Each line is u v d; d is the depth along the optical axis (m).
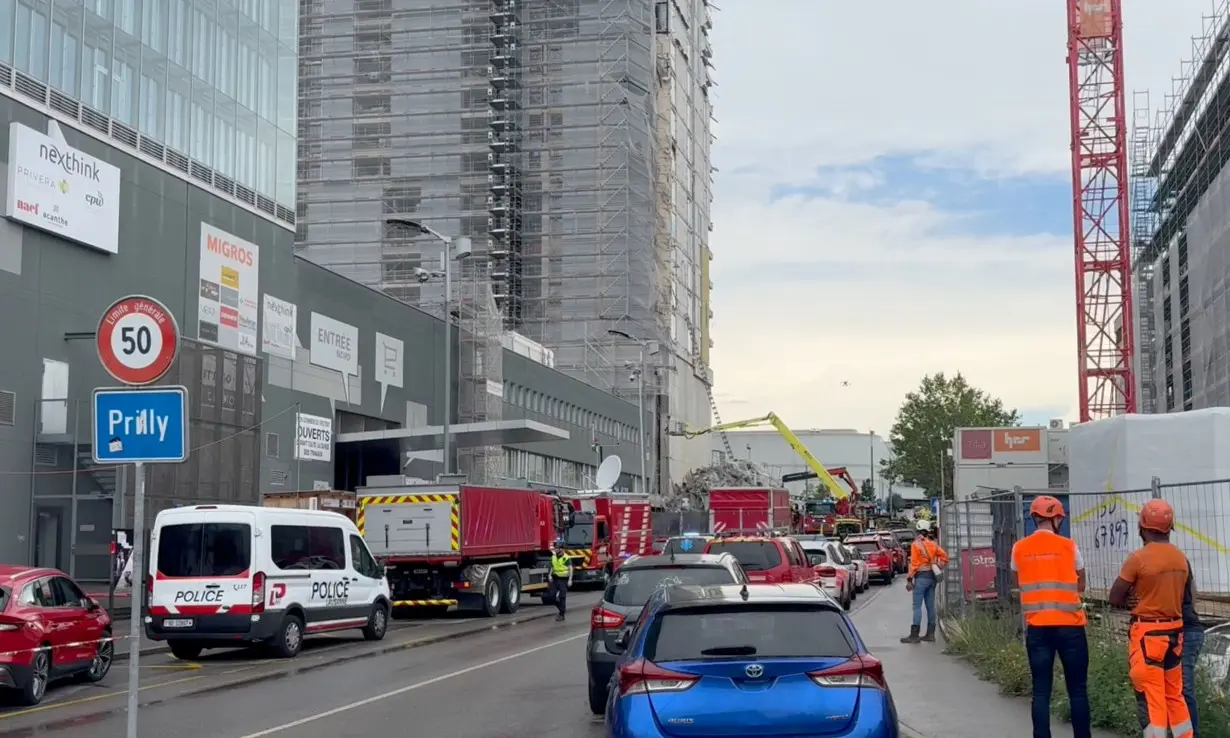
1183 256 64.88
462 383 57.03
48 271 31.69
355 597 23.41
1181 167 65.50
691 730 7.55
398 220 39.88
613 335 79.56
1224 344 50.44
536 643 22.97
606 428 78.25
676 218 96.50
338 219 79.31
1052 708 12.05
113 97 34.38
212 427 35.62
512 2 80.94
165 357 10.13
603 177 79.94
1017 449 54.12
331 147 80.06
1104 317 77.00
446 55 79.88
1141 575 9.14
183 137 37.56
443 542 30.25
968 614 20.80
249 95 41.50
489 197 78.62
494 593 31.52
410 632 26.44
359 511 30.86
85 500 31.95
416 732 12.55
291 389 42.66
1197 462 17.88
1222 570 15.48
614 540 45.94
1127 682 11.55
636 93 82.12
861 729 7.53
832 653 7.83
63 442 31.47
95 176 33.31
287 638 21.06
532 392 66.06
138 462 9.92
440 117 79.62
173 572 20.67
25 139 30.64
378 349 49.25
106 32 34.12
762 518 52.53
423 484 30.73
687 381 98.94
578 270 80.06
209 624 20.36
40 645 15.39
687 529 56.31
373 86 80.19
